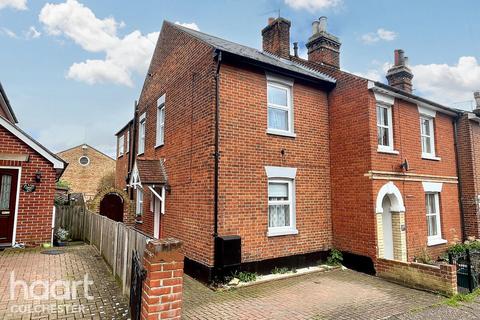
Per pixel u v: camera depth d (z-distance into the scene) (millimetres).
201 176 8258
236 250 7488
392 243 9656
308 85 10023
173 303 3957
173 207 9852
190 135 9102
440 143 11828
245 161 8344
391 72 13844
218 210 7738
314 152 9844
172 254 4020
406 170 9953
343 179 9641
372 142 8992
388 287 7461
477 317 5680
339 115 9984
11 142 9852
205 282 7551
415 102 10672
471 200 12117
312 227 9438
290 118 9562
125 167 18641
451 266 6840
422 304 6328
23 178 9930
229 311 5762
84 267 7605
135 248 5160
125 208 16078
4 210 9695
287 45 13031
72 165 33188
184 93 9758
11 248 9523
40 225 10062
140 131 14609
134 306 4465
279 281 7828
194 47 9352
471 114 12391
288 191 9289
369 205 8797
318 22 12570
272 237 8539
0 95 13406
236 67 8539
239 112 8414
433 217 11297
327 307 6051
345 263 9297
